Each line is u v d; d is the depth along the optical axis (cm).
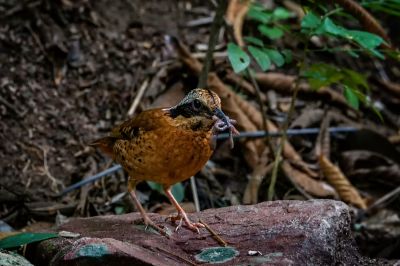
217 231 665
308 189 991
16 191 904
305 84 1140
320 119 1101
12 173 934
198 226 681
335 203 701
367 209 988
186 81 1098
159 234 674
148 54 1113
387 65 1278
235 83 1110
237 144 1030
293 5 1222
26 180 930
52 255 640
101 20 1140
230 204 965
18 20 1095
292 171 1002
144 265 564
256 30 1184
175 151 646
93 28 1126
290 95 1134
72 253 573
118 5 1178
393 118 1187
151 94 1062
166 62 1108
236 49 762
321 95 1137
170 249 629
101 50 1102
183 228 687
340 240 673
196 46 1148
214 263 594
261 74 1132
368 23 838
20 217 884
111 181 959
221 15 916
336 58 1219
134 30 1145
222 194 978
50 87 1045
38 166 954
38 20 1101
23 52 1066
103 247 570
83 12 1135
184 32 1173
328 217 665
